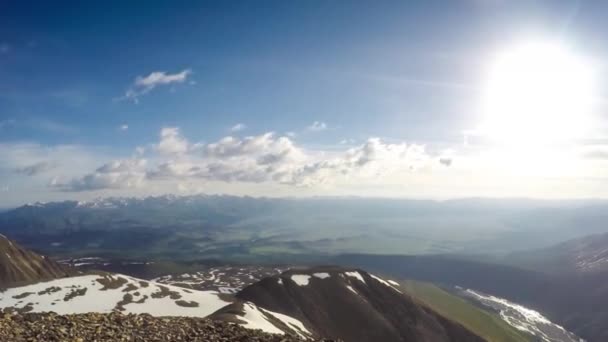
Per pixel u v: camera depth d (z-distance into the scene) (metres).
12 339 23.03
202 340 27.95
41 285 105.50
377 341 135.50
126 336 26.61
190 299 100.88
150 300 98.69
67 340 23.84
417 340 143.38
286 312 135.25
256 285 149.38
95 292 101.88
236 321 62.97
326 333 131.38
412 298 168.00
